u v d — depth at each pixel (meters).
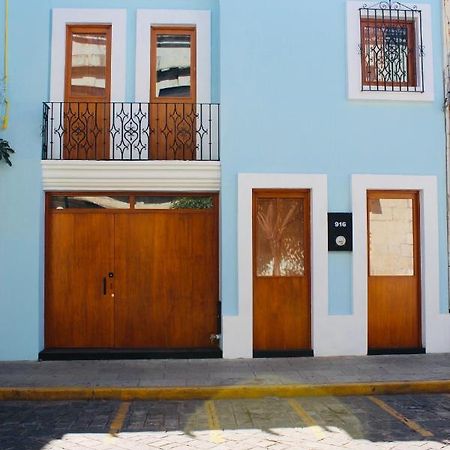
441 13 9.32
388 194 9.23
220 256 8.94
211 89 9.28
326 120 9.07
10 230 8.69
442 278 9.16
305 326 9.00
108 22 9.18
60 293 8.98
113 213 9.06
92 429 5.79
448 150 9.22
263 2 9.08
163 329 9.04
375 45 9.29
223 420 6.11
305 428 5.81
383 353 8.95
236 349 8.73
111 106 9.16
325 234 8.94
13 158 8.74
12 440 5.44
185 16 9.29
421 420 6.07
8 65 8.83
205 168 8.86
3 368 8.12
